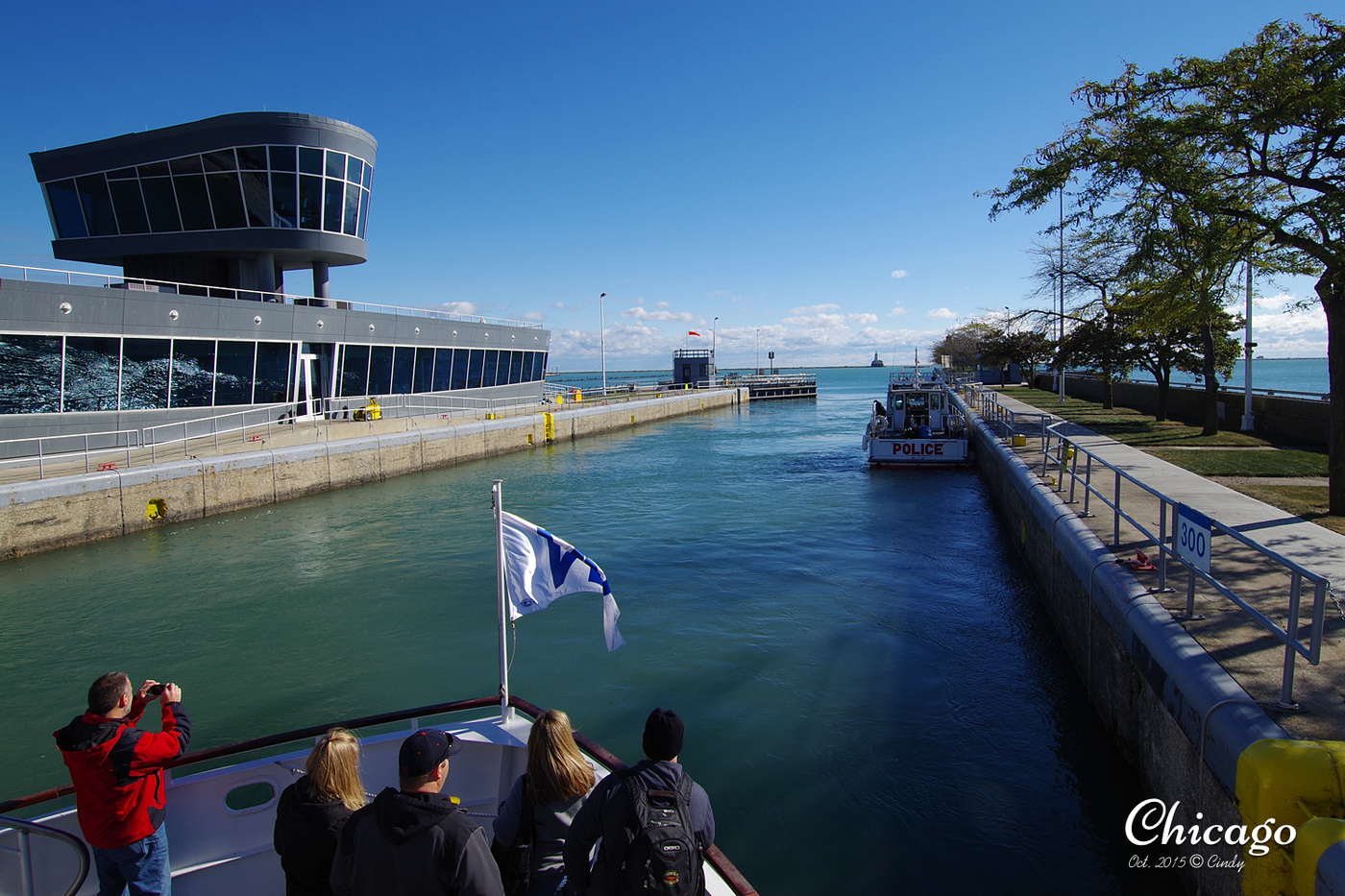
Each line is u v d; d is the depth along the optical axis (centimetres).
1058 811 713
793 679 1033
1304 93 1016
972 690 986
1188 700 595
